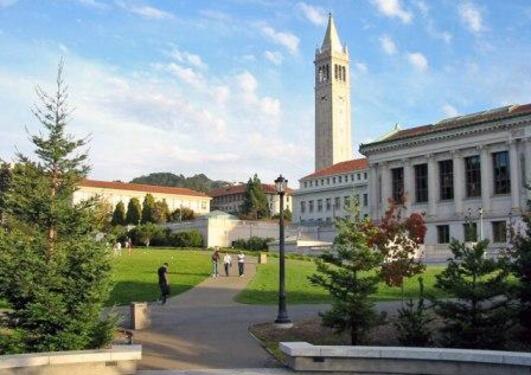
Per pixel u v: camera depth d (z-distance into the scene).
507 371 13.78
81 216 16.86
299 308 28.05
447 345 16.92
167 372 15.04
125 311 27.70
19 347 15.59
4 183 17.70
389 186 93.56
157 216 136.50
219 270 48.91
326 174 145.75
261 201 153.25
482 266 17.16
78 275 16.28
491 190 79.81
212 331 21.61
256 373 14.95
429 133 86.88
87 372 14.46
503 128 78.25
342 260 19.14
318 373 15.06
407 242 21.78
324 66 178.88
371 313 18.11
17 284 15.58
